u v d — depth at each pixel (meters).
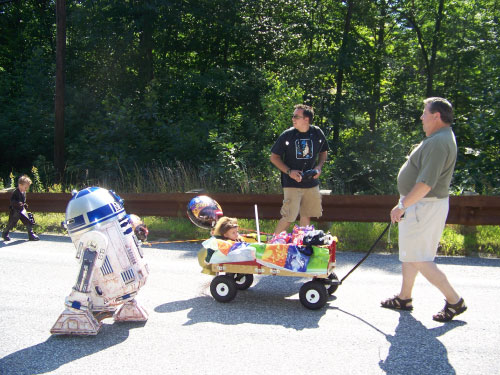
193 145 14.18
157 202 9.14
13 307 5.14
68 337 4.41
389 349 4.04
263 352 4.01
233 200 8.66
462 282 5.84
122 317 4.72
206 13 19.16
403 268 4.89
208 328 4.54
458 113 23.09
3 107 18.98
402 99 22.19
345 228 8.24
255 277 6.29
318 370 3.68
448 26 23.75
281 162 6.86
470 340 4.20
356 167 15.00
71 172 14.75
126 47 18.80
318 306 4.97
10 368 3.81
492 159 12.11
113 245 4.46
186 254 7.43
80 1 18.53
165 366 3.79
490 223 7.55
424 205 4.57
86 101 17.81
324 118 19.66
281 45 20.62
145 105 15.94
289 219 6.94
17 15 23.52
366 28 24.28
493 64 15.09
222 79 17.92
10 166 18.84
